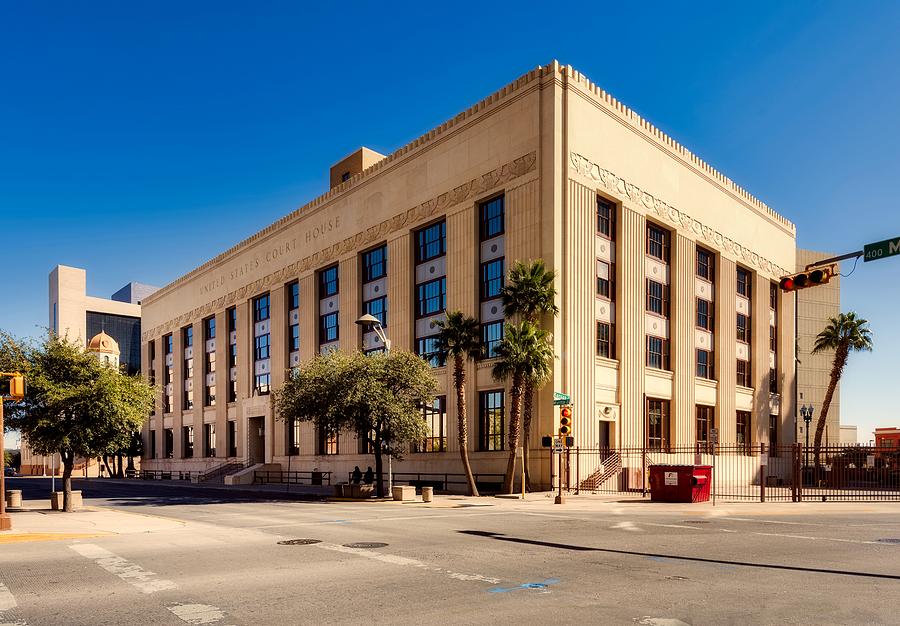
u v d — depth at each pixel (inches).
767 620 298.8
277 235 2199.8
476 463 1411.2
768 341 2074.3
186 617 312.3
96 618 312.7
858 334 2100.1
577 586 374.3
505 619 302.8
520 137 1405.0
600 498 1128.8
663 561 458.9
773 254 2155.5
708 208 1834.4
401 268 1672.0
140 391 1025.5
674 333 1649.9
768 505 976.9
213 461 2447.1
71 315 4065.0
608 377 1425.9
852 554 489.4
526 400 1237.1
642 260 1552.7
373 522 748.6
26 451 4097.0
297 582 389.4
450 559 470.6
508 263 1403.8
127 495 1471.5
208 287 2598.4
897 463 1461.6
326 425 1256.2
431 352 1573.6
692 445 1660.9
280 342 2128.4
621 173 1509.6
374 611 319.3
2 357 945.5
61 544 568.4
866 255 587.5
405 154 1696.6
